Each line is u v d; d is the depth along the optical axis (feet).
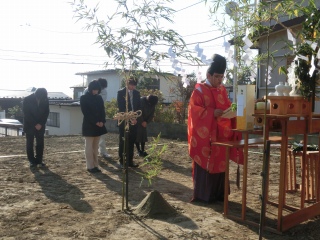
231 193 18.29
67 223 13.55
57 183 19.95
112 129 52.90
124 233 12.61
